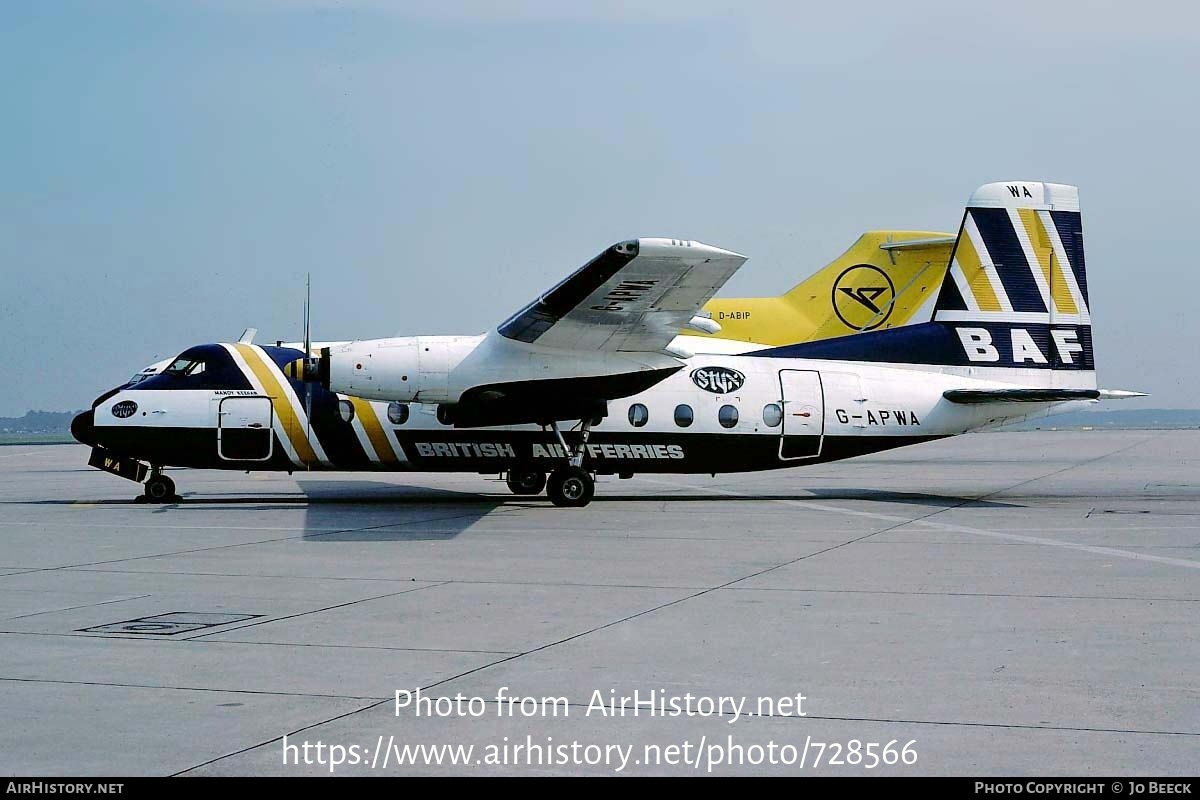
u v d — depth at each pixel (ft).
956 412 91.81
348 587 46.68
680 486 116.16
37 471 159.94
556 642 35.55
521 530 69.00
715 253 64.75
